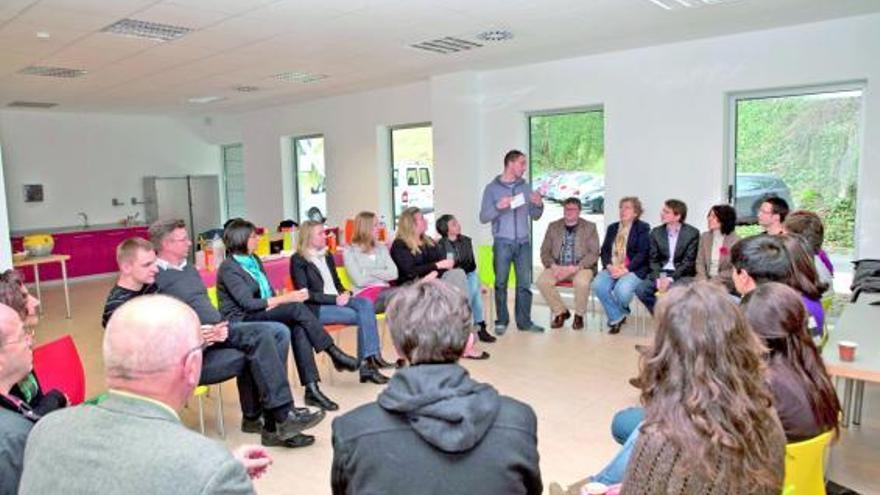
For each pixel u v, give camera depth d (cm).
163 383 116
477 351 492
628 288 530
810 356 174
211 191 1116
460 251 524
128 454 106
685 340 124
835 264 531
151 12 432
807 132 535
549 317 615
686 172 582
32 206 956
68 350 265
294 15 447
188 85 755
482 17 464
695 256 521
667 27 509
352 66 657
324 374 452
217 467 106
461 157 714
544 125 695
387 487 123
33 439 116
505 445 126
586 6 440
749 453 117
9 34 482
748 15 477
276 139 995
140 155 1071
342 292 457
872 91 485
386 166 860
